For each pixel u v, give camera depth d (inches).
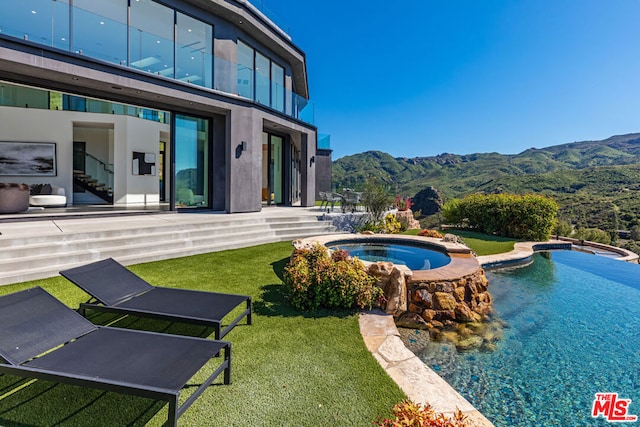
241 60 531.2
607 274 315.6
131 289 162.9
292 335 149.8
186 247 313.9
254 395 105.0
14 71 314.3
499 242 446.9
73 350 101.5
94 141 628.4
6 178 508.1
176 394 79.8
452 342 170.4
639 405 121.8
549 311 216.2
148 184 601.6
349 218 469.4
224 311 140.5
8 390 105.1
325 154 903.1
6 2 285.0
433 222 873.5
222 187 495.2
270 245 360.2
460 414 80.1
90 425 90.6
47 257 231.1
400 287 188.2
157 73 394.0
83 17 332.2
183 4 438.9
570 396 127.3
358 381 113.9
